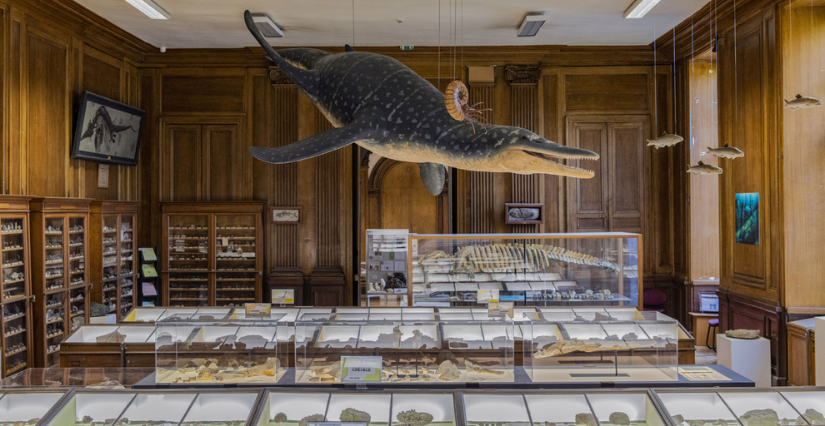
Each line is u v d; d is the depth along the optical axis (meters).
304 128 9.67
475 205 9.69
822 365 5.38
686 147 9.06
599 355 3.99
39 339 6.72
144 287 9.17
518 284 6.05
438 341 3.82
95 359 4.91
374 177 13.90
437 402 2.94
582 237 6.05
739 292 7.29
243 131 9.68
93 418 2.92
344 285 9.68
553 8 7.70
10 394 2.90
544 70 9.70
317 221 9.73
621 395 2.95
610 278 6.02
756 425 2.88
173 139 9.71
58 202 7.00
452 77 9.64
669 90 9.59
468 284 6.05
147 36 8.92
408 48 9.45
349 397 2.96
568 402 2.93
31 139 7.00
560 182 9.69
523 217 9.48
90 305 7.86
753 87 6.95
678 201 9.38
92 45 8.32
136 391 2.96
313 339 3.84
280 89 9.66
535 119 9.59
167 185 9.68
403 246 7.59
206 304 9.47
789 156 6.36
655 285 9.61
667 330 4.06
